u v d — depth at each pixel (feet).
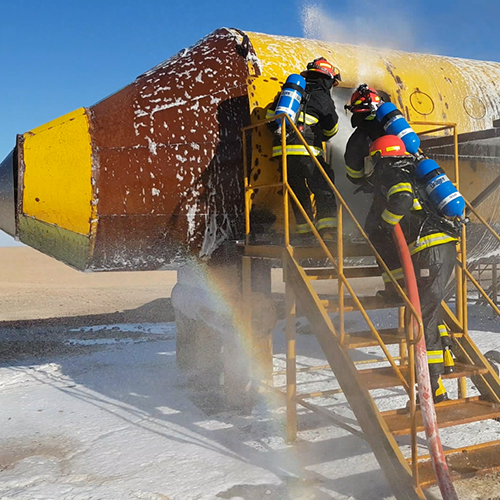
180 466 14.57
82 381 23.94
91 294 65.98
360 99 15.93
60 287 74.59
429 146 18.80
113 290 70.49
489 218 22.94
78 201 17.72
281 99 16.74
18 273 94.07
